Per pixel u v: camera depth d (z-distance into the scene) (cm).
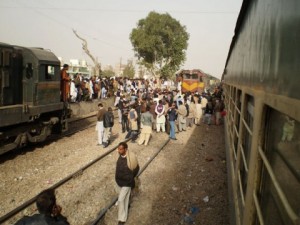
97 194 772
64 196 747
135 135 1357
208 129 1830
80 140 1352
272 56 244
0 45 972
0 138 952
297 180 181
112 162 1048
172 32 4775
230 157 728
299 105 156
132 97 1778
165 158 1140
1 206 673
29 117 1074
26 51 1099
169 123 1499
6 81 1011
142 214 682
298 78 167
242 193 380
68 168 952
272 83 235
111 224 632
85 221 636
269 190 251
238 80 597
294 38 180
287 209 165
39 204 299
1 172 886
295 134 189
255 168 278
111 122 1234
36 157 1060
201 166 1062
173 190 829
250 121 397
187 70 3350
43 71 1159
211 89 4853
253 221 281
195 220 662
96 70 3206
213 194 805
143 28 4834
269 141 264
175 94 2116
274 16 245
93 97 2405
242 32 563
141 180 888
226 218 670
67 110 1420
